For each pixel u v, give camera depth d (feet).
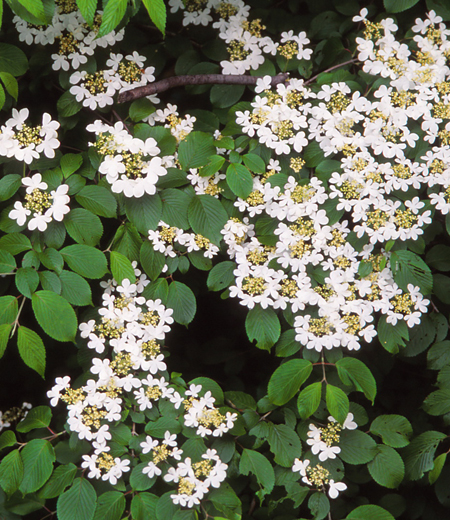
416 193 7.79
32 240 7.64
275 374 7.73
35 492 7.92
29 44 7.81
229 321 8.66
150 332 7.77
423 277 7.73
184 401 7.82
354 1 8.13
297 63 8.03
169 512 7.74
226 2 8.03
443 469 8.25
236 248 7.77
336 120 7.75
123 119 7.98
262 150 7.81
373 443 7.85
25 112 7.61
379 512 7.79
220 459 7.82
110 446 7.79
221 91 8.05
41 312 7.48
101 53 7.88
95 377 7.88
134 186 7.60
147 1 7.18
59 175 7.66
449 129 7.79
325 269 7.75
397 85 7.80
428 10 8.09
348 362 7.73
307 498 8.14
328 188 7.78
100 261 7.59
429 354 7.95
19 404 8.60
